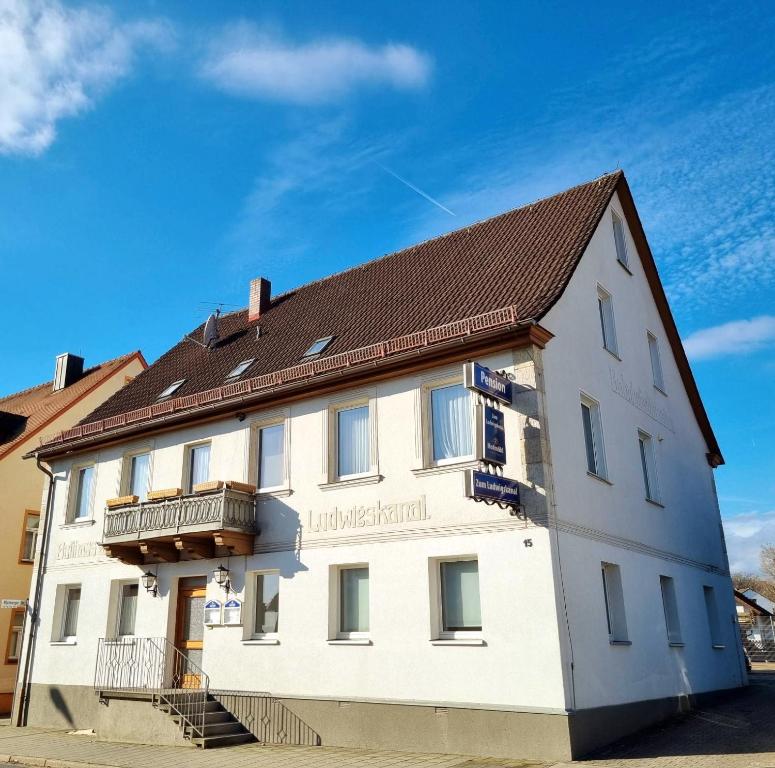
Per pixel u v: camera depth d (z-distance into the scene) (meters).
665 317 20.02
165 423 17.78
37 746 14.84
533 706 11.28
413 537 13.26
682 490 18.83
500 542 12.24
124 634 17.66
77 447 19.62
